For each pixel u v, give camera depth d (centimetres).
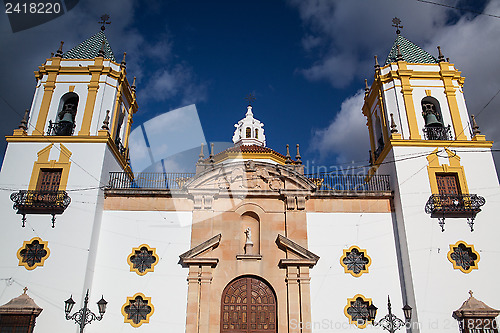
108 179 2242
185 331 1886
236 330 1933
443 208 2030
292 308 1936
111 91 2383
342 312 1942
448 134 2242
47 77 2369
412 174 2138
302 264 2002
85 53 2544
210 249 2045
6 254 1934
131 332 1892
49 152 2161
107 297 1956
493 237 2002
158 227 2109
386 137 2369
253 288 2011
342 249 2073
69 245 1959
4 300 1850
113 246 2067
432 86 2369
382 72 2483
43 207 2003
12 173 2106
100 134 2203
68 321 1823
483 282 1919
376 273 2025
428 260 1961
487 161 2158
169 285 1984
